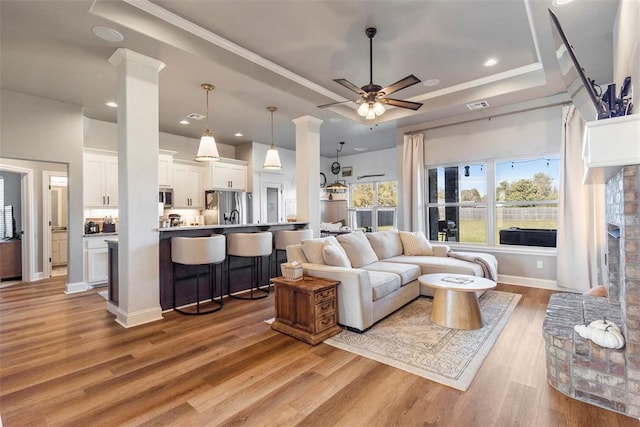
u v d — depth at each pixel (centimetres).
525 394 197
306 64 392
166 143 641
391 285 336
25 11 248
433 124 556
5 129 404
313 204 528
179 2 276
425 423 171
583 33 276
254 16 295
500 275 493
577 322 217
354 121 554
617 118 156
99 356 250
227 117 533
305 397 196
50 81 381
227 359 245
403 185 584
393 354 251
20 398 195
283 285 300
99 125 543
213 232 406
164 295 360
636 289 173
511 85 423
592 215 402
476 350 256
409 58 378
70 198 460
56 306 385
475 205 527
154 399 194
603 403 182
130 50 307
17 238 585
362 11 287
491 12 288
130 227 314
